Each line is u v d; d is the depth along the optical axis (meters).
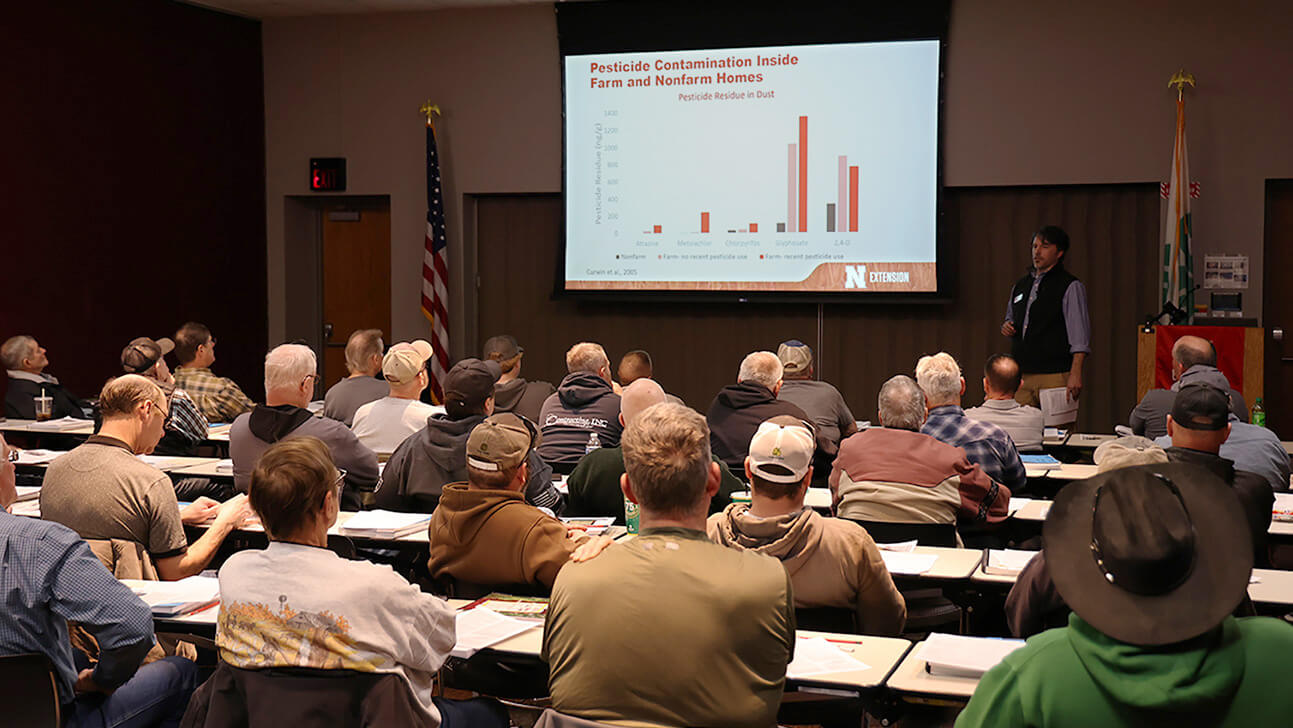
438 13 8.84
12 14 7.56
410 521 3.32
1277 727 1.13
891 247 7.98
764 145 8.12
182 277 8.79
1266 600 2.52
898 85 7.86
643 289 8.45
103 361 8.25
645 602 1.69
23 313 7.73
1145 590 1.14
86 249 8.10
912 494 3.22
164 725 2.39
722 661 1.67
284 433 3.74
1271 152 7.38
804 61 8.01
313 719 1.85
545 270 8.87
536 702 3.31
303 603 1.87
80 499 2.86
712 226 8.27
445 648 2.00
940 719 2.35
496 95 8.76
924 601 3.23
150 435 3.03
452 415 3.62
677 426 1.82
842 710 2.39
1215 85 7.46
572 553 2.54
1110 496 1.18
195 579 2.72
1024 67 7.75
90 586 2.09
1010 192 7.95
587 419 4.52
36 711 2.02
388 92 9.01
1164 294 7.43
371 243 9.53
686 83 8.22
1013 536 3.91
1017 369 4.70
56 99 7.85
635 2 8.27
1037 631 2.34
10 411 6.33
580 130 8.46
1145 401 4.78
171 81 8.62
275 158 9.35
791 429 2.44
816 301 8.15
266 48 9.29
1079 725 1.19
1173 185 7.33
